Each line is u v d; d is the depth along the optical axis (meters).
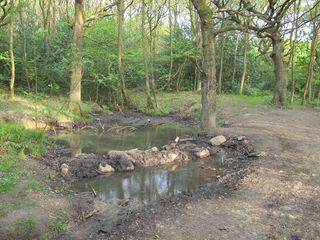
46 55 19.03
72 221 6.20
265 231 5.43
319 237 5.23
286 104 20.59
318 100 24.36
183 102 20.73
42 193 7.09
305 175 8.00
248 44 28.58
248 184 7.52
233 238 5.24
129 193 7.65
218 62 27.88
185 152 10.44
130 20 26.81
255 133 12.38
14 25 18.50
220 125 14.49
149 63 23.28
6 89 17.16
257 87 30.28
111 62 20.48
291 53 22.98
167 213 6.29
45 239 5.63
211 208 6.36
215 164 9.71
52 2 24.20
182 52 24.70
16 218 5.94
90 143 12.14
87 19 17.84
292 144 10.81
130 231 5.66
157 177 8.72
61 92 19.47
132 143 12.24
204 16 12.52
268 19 14.07
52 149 10.85
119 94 20.81
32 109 14.62
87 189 7.83
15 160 8.80
